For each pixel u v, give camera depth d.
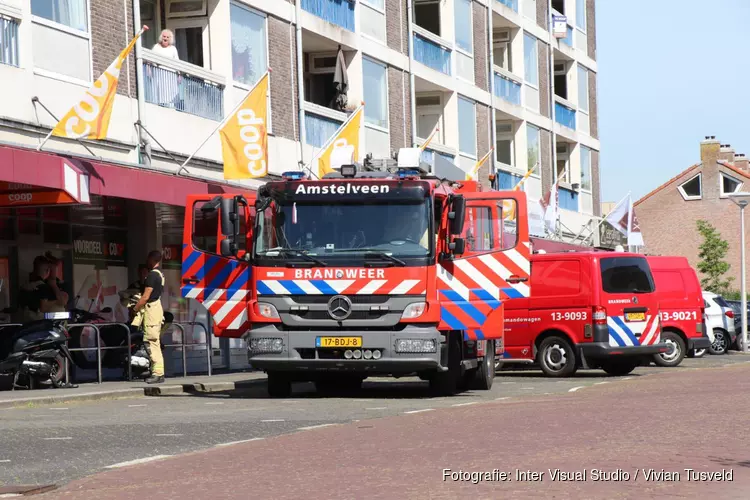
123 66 23.11
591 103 56.59
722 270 72.06
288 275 16.14
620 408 13.06
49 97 20.72
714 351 36.06
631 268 23.89
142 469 8.41
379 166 18.58
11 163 16.41
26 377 17.97
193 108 25.72
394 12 36.91
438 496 6.65
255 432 11.30
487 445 9.42
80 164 17.95
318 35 31.78
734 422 10.90
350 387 19.19
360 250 16.06
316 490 7.09
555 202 43.00
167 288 25.69
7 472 8.48
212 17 26.81
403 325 16.05
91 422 12.51
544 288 23.88
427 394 17.62
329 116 32.00
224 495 7.00
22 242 21.11
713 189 79.81
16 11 19.86
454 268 16.75
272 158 28.88
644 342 23.73
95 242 23.33
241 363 24.44
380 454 8.98
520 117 47.00
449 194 16.48
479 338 16.91
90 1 22.09
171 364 22.20
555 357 23.67
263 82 22.95
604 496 6.47
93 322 20.56
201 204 17.64
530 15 48.94
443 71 40.47
